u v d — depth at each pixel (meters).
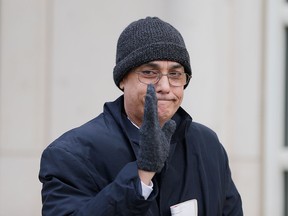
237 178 13.79
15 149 13.29
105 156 6.65
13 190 13.29
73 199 6.38
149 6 13.41
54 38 13.32
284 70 14.05
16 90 13.29
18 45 13.27
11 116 13.27
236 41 13.73
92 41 13.36
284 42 13.98
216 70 13.57
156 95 6.12
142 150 6.00
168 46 6.51
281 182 13.95
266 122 13.84
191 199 6.86
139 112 6.68
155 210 6.65
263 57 13.85
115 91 13.39
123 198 5.92
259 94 13.85
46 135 13.34
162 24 6.67
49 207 6.44
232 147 13.76
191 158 7.03
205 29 13.51
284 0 13.91
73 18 13.34
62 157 6.59
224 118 13.66
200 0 13.50
